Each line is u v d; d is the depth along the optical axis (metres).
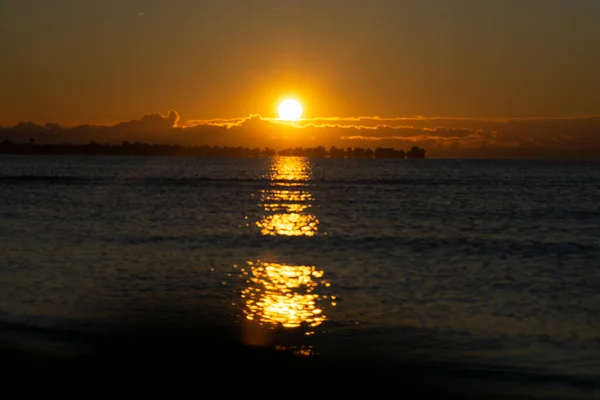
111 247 31.77
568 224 43.38
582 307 19.98
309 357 15.08
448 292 21.94
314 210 53.75
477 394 12.98
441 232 39.12
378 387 13.34
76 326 17.12
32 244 32.59
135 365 14.45
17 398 12.93
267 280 23.62
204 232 38.59
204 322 17.70
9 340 15.96
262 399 12.71
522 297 21.30
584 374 14.03
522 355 15.29
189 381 13.80
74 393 13.16
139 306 19.33
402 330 17.25
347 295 21.33
